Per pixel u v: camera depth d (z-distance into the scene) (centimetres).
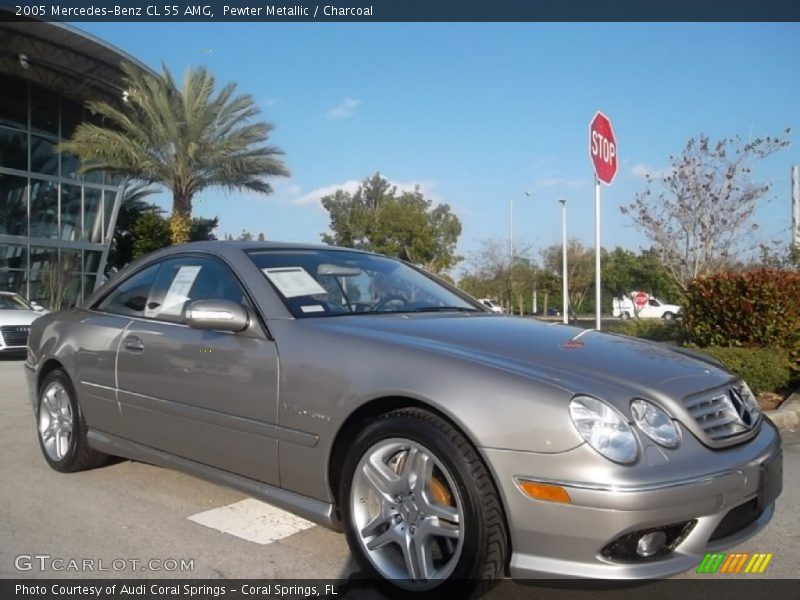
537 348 335
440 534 303
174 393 407
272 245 450
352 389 329
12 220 2980
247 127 2356
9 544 382
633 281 4341
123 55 2892
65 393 504
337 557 367
